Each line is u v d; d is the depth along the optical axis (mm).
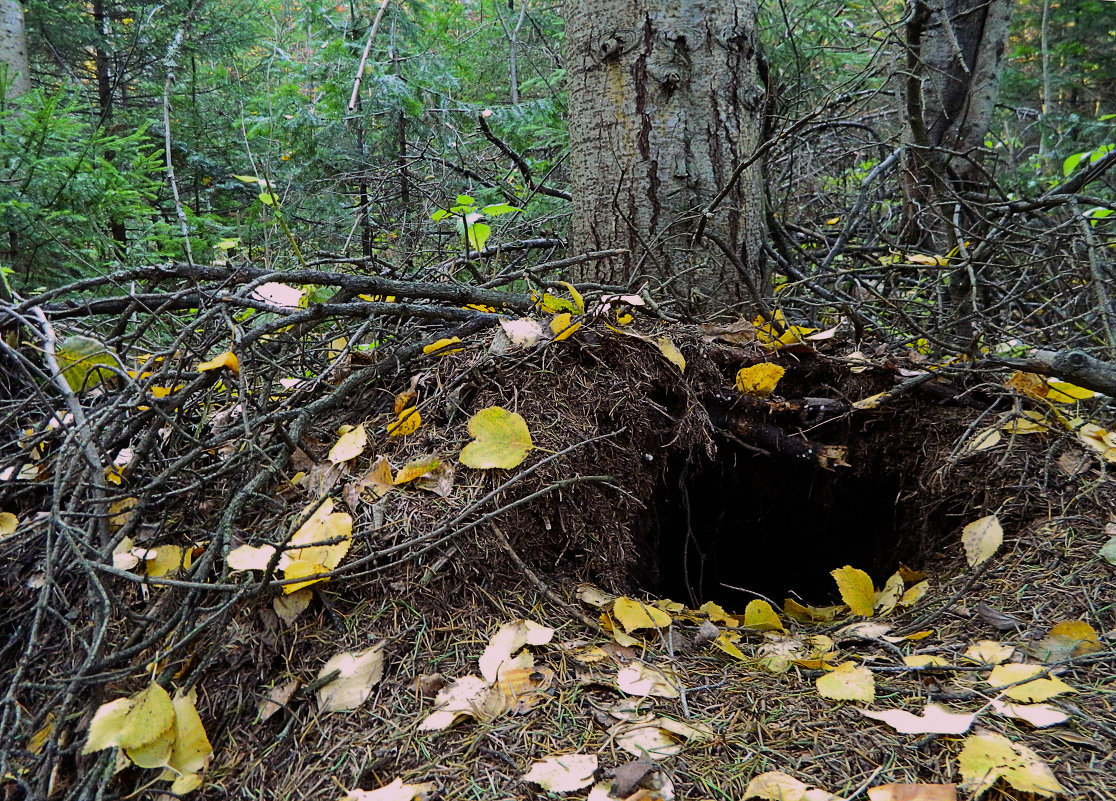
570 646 1380
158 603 1357
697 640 1504
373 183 4301
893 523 2156
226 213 5664
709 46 2432
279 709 1246
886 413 2100
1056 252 2803
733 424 2076
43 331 1717
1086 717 1177
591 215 2598
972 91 3291
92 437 1453
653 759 1112
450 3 6457
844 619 1714
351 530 1470
